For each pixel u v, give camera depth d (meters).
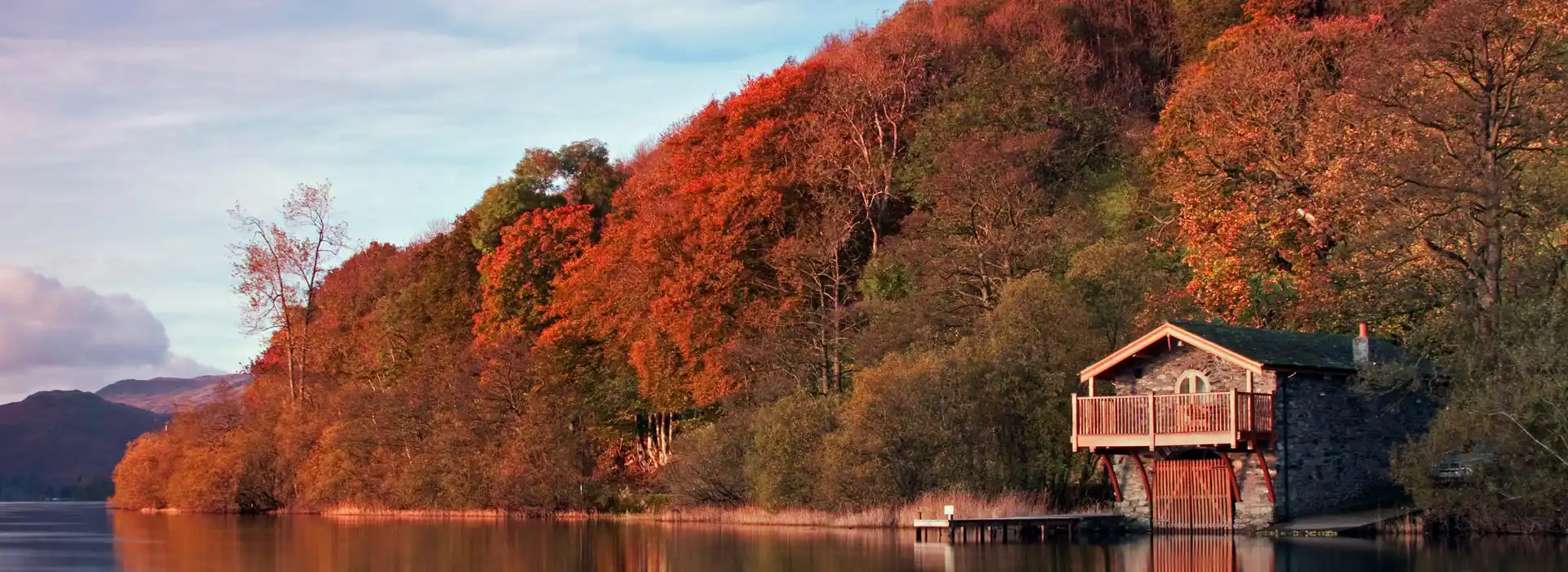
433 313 85.94
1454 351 39.78
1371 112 45.62
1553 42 40.25
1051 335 46.53
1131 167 67.38
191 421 88.25
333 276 100.75
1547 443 33.53
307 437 76.25
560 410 65.19
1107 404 40.16
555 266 77.56
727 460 55.62
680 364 63.28
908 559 32.97
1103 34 84.25
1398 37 59.94
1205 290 50.69
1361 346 40.38
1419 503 36.41
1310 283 46.66
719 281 62.06
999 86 70.25
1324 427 39.62
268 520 66.31
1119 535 40.28
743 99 70.31
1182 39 82.88
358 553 39.62
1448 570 27.34
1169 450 40.62
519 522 58.12
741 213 63.84
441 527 54.72
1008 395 45.41
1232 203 53.03
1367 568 28.09
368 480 70.75
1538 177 40.50
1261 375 38.62
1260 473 38.78
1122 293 49.59
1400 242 41.72
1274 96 57.19
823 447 47.97
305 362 83.25
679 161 72.38
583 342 71.44
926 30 77.81
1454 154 40.28
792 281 61.75
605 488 63.22
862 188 66.00
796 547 37.50
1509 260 40.53
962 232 60.38
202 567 35.41
